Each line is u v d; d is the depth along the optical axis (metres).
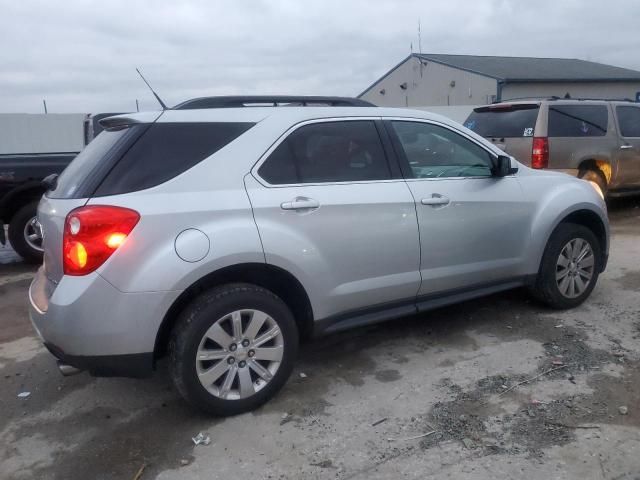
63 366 3.30
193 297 3.34
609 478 2.80
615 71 35.53
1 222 7.24
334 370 4.07
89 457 3.16
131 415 3.57
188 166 3.31
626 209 10.06
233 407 3.43
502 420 3.33
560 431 3.20
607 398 3.52
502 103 8.95
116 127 3.58
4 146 22.53
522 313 4.96
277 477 2.92
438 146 4.32
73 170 3.55
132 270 3.06
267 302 3.43
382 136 4.02
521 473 2.86
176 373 3.27
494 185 4.45
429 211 4.05
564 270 4.86
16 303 5.91
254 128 3.54
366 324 3.94
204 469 3.01
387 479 2.88
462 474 2.88
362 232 3.76
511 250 4.55
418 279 4.06
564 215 4.75
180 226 3.17
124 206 3.08
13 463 3.13
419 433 3.24
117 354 3.11
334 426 3.35
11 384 4.07
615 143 8.88
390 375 3.96
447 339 4.51
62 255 3.12
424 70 36.69
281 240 3.43
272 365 3.54
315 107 3.86
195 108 3.68
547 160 8.26
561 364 3.98
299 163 3.64
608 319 4.76
